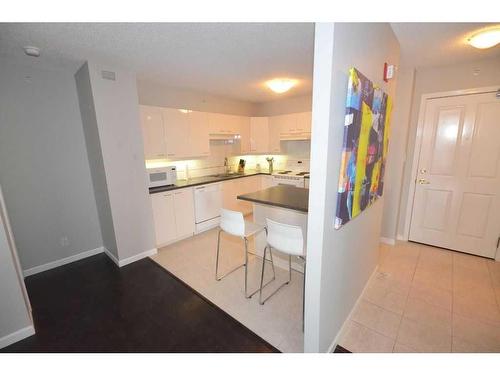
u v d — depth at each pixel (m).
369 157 1.73
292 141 5.13
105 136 2.61
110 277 2.68
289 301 2.23
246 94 4.38
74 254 3.06
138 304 2.22
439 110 3.00
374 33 1.61
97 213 3.20
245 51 2.27
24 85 2.53
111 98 2.62
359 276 2.10
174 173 3.66
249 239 3.67
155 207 3.24
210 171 4.72
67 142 2.86
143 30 1.81
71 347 1.75
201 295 2.34
